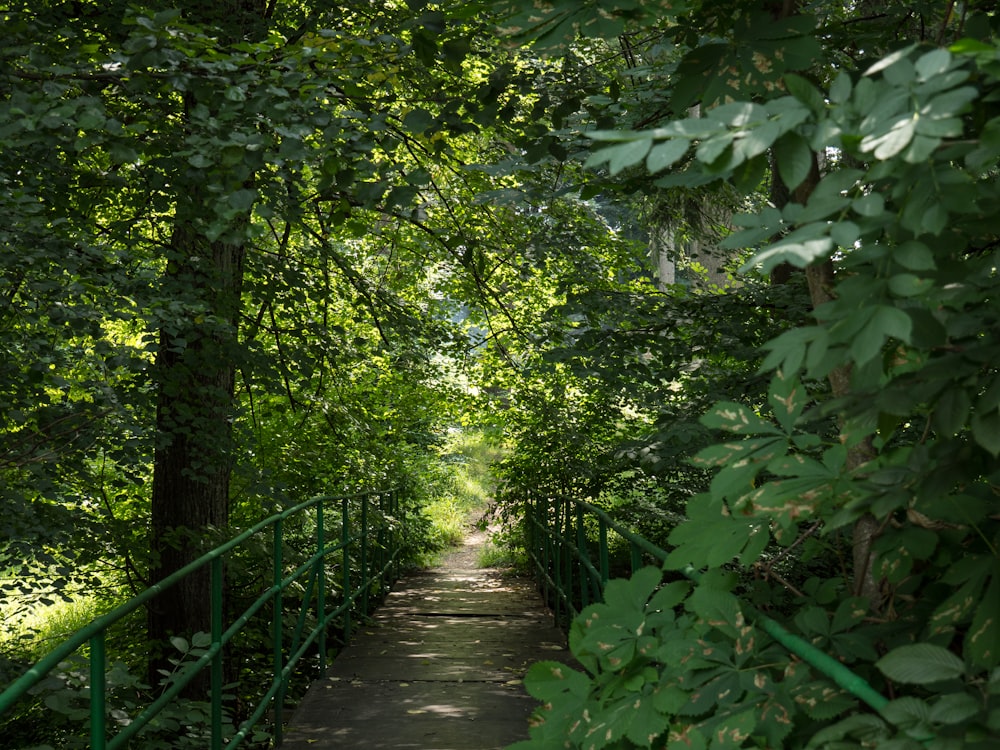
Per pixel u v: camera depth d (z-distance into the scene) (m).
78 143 3.93
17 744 5.56
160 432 6.54
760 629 2.13
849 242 1.45
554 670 2.40
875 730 1.62
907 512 2.03
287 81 4.12
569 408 10.39
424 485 14.82
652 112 5.20
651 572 2.36
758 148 1.51
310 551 9.43
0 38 4.46
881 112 1.43
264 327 8.34
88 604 10.57
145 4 5.90
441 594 11.01
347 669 7.02
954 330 1.62
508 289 10.60
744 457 1.93
